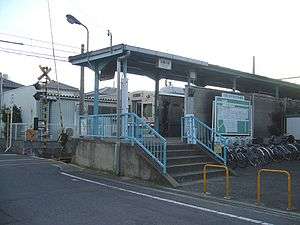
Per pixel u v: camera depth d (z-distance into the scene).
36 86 22.75
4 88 38.25
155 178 11.16
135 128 12.42
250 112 17.42
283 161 16.92
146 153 11.87
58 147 21.03
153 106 19.94
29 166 14.83
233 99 16.41
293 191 10.01
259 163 15.30
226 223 6.85
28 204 8.03
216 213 7.62
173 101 20.53
